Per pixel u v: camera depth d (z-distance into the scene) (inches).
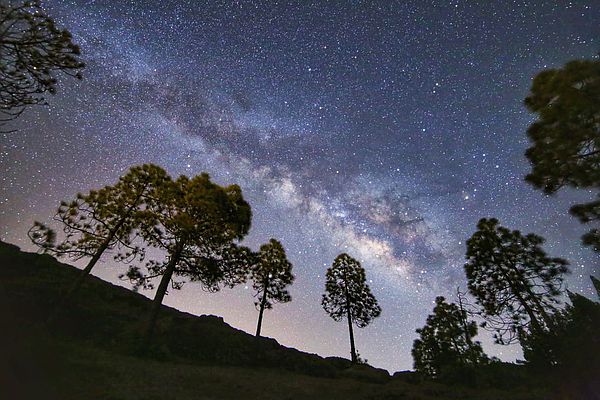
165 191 900.0
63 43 453.7
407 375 1104.2
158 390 471.5
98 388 412.8
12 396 329.1
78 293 869.8
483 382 899.4
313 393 673.0
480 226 872.3
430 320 1218.6
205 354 869.2
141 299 1118.4
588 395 478.3
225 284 912.9
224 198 946.7
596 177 378.3
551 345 558.6
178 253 855.7
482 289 815.7
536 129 403.2
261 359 962.1
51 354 477.4
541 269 772.6
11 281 781.9
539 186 426.3
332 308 1504.7
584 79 365.7
